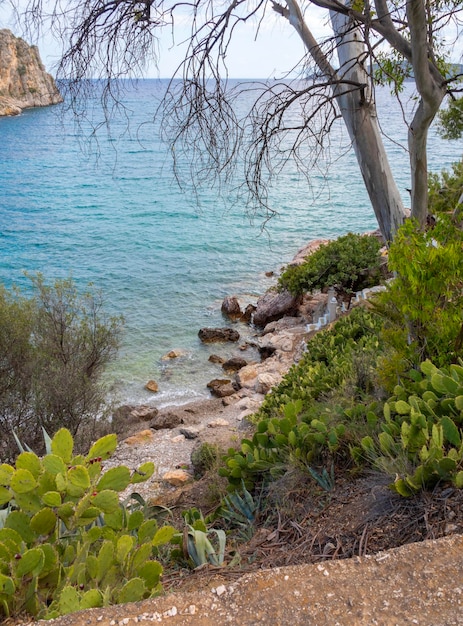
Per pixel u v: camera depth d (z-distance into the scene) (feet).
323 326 63.36
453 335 19.65
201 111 15.58
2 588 9.62
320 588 9.37
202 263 111.34
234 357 64.69
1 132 364.58
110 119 16.57
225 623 8.82
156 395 57.11
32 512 11.39
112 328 46.32
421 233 20.42
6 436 37.22
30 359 39.91
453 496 13.46
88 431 40.47
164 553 17.58
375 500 15.35
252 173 17.92
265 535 17.01
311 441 19.92
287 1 21.34
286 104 17.33
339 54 21.90
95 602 9.73
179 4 14.88
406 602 8.87
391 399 20.07
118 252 123.65
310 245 107.76
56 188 216.13
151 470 11.84
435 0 18.45
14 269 113.70
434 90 17.90
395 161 193.77
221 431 35.55
